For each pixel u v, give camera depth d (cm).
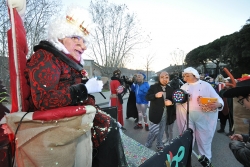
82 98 106
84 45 129
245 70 2267
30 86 99
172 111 331
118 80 512
